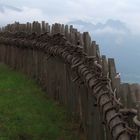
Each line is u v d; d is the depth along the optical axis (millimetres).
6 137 10281
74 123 11375
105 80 7707
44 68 15547
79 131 10789
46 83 15242
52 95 14320
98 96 7652
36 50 16672
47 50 14547
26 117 11938
